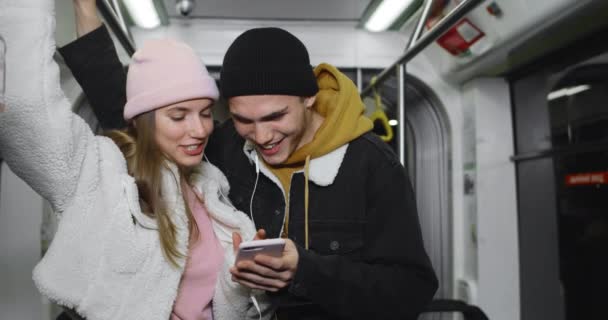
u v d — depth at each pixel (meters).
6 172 2.31
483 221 2.40
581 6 1.56
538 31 1.80
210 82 0.96
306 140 1.11
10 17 0.76
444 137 2.69
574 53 1.94
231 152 1.22
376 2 2.18
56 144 0.77
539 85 2.22
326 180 1.08
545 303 2.19
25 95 0.74
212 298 0.99
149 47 0.94
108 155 0.89
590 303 1.89
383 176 1.09
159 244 0.89
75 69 1.14
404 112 1.82
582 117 1.92
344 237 1.10
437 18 2.01
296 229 1.11
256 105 0.92
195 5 2.27
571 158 2.00
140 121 0.92
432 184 2.75
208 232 1.00
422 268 1.04
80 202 0.83
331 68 1.14
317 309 1.12
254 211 1.15
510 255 2.39
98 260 0.85
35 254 2.30
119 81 1.16
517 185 2.41
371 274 1.00
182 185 1.00
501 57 2.13
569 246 2.02
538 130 2.23
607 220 1.80
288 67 0.93
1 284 2.28
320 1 2.22
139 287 0.87
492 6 1.82
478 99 2.44
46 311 2.30
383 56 2.56
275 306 1.05
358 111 1.12
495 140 2.42
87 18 1.15
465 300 2.45
